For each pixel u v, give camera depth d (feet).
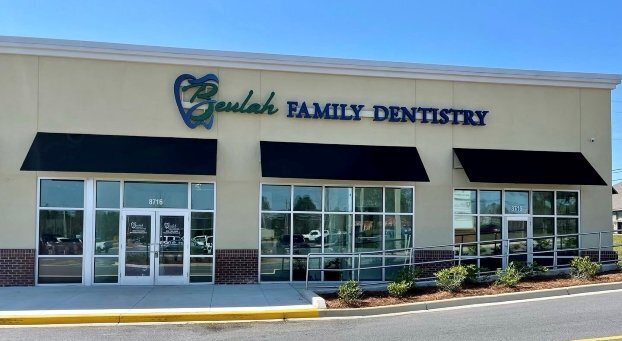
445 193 53.98
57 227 48.26
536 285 43.21
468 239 54.39
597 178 54.54
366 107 53.21
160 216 49.57
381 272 52.44
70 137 48.19
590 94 57.82
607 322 30.91
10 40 47.83
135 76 49.88
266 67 51.55
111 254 48.88
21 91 48.29
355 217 52.44
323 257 51.60
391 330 30.86
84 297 41.73
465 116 54.54
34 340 29.45
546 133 56.49
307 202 51.72
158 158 48.01
